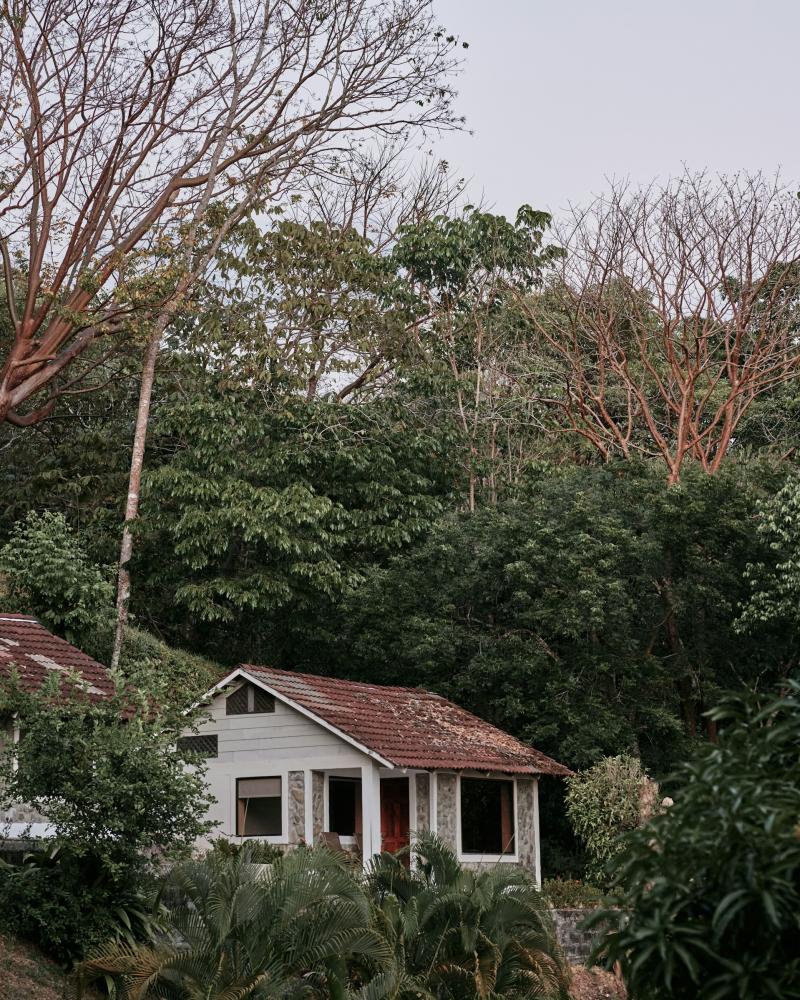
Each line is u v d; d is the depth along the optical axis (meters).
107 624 31.84
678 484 31.52
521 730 30.83
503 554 31.22
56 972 15.61
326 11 34.16
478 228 41.53
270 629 36.56
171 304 32.34
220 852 16.84
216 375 35.38
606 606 29.72
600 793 25.67
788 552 29.69
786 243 42.81
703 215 42.94
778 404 46.16
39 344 31.80
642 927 6.94
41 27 29.95
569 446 43.16
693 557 30.66
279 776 24.48
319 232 37.94
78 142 31.02
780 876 6.55
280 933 14.98
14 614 25.33
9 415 32.25
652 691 31.39
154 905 15.88
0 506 38.28
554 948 17.72
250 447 35.53
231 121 34.38
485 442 40.91
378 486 35.50
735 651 31.72
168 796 16.61
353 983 16.09
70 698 17.59
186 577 35.00
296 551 33.28
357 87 34.91
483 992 16.09
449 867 17.89
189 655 35.25
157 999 14.78
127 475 37.28
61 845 15.95
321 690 25.88
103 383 37.78
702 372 43.16
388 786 25.50
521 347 42.91
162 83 32.19
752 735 7.24
